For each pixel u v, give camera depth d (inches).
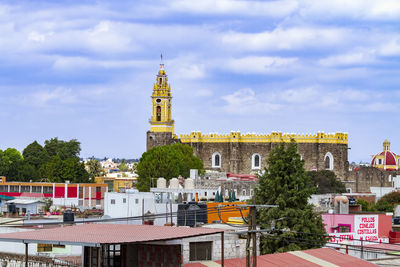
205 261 2380.7
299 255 2632.9
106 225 2368.4
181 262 2213.3
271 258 2536.9
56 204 6456.7
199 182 5738.2
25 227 3021.7
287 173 3361.2
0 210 5349.4
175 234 2092.8
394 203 7062.0
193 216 2967.5
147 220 3622.0
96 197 6633.9
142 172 7765.8
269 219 3196.4
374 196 7278.5
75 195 6555.1
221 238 2327.8
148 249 2263.8
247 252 2014.0
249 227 2023.9
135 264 2284.7
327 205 4488.2
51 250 2797.7
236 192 5846.5
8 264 2549.2
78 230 2219.5
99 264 1937.7
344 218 3577.8
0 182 6889.8
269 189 3348.9
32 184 6697.8
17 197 6633.9
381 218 3661.4
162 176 7662.4
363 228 3587.6
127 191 4347.9
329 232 3555.6
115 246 2401.6
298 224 3166.8
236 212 3277.6
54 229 2266.2
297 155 3390.7
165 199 4247.0
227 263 2378.2
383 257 3339.1
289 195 3294.8
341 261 2642.7
